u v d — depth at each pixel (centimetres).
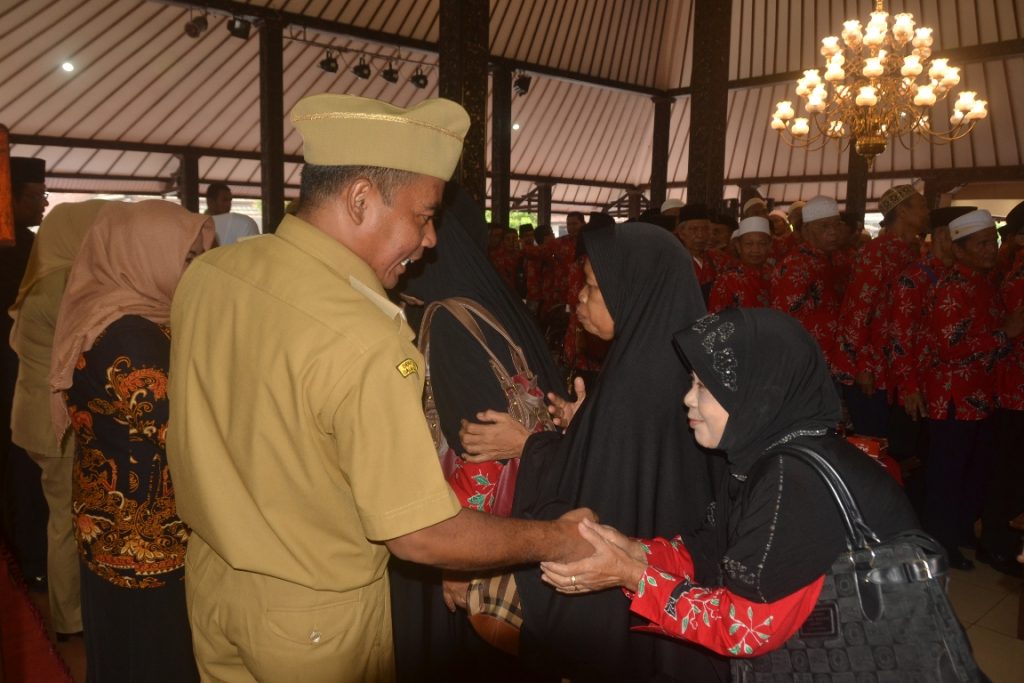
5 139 79
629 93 1648
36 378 220
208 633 126
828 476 107
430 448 108
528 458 154
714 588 118
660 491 138
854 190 1343
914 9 1246
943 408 316
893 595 105
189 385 117
